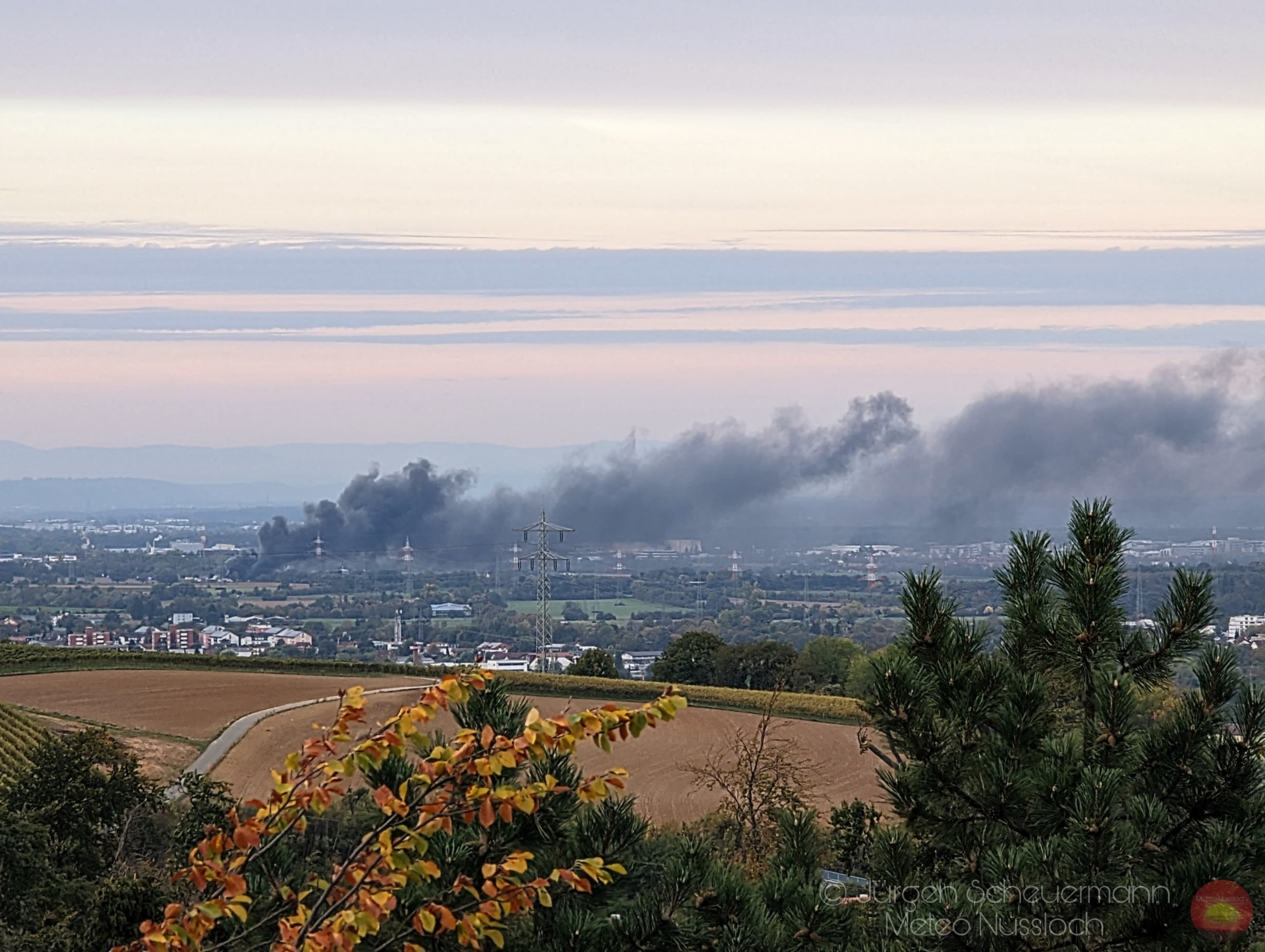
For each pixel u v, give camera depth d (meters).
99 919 32.41
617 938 15.70
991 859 18.14
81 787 66.88
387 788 13.55
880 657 21.19
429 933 12.70
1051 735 20.48
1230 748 18.77
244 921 12.92
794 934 17.08
